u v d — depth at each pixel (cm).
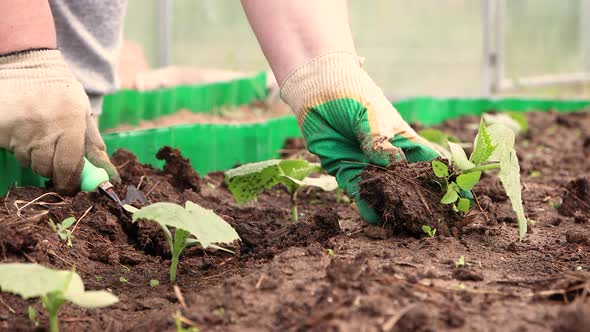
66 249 148
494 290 134
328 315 126
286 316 128
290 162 169
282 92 156
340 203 185
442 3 338
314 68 153
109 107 235
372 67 342
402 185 149
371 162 151
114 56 189
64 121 158
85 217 157
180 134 199
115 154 174
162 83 281
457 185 150
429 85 342
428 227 149
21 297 137
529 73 366
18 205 157
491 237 153
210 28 327
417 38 341
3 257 141
